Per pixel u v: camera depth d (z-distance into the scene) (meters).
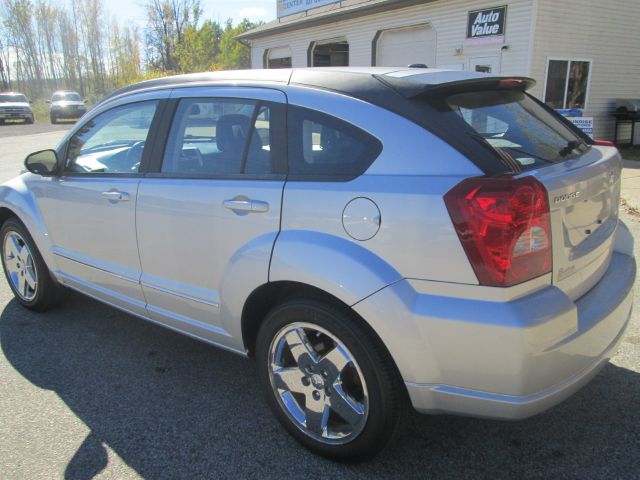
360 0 18.67
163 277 3.08
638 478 2.40
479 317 1.98
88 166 3.54
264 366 2.66
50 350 3.69
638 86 15.53
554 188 2.08
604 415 2.85
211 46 48.88
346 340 2.29
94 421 2.88
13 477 2.45
